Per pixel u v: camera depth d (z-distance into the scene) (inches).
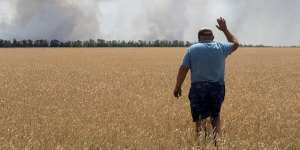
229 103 491.2
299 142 310.8
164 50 3289.9
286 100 527.5
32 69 1230.9
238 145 292.0
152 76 947.3
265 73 1071.6
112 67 1325.0
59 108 458.0
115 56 2263.8
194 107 323.3
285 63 1593.3
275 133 338.3
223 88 326.6
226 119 395.2
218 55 322.3
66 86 708.7
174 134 327.3
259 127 359.3
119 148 285.1
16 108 451.8
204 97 320.8
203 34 331.0
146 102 502.6
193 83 324.2
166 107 461.4
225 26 330.6
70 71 1131.3
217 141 296.8
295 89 679.1
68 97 549.6
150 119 386.6
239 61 1748.3
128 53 2706.7
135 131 335.3
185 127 361.4
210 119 338.3
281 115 418.3
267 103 499.8
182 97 554.3
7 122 366.0
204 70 321.1
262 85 747.4
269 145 303.7
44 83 767.1
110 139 307.1
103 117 396.2
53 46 5216.5
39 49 3700.8
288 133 339.0
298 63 1590.8
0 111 430.0
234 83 786.8
